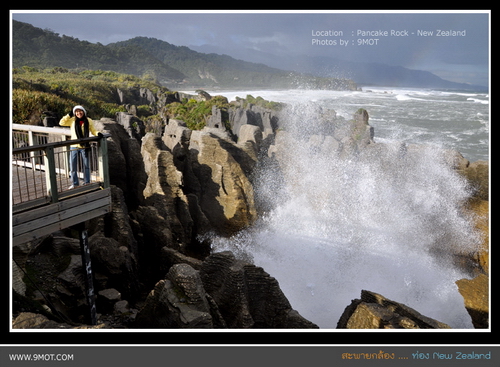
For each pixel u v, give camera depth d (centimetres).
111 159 1684
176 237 1580
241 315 1013
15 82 4759
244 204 1800
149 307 970
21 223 783
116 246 1255
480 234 1814
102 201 948
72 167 945
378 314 889
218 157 1841
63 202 855
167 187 1617
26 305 976
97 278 1210
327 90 13225
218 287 1084
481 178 1959
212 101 5003
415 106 10425
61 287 1104
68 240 1216
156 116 4688
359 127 2742
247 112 3391
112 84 9050
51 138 1310
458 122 7925
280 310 1080
